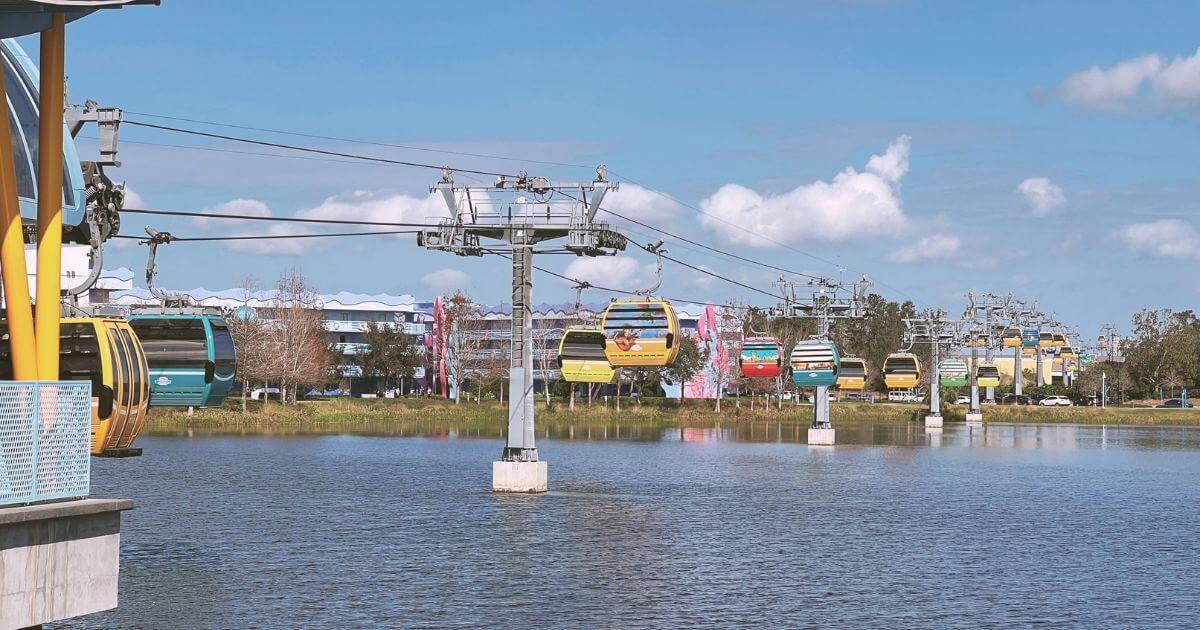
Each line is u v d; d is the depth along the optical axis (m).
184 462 72.44
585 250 46.97
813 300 89.00
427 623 27.16
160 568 34.00
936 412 129.12
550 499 51.59
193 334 40.28
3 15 20.09
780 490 57.41
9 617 18.33
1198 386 198.62
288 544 38.47
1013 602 29.91
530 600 29.70
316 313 139.62
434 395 162.12
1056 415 151.62
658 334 51.31
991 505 51.84
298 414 122.38
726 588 31.45
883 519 46.22
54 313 21.31
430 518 44.94
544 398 154.12
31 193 24.28
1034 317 145.38
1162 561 36.44
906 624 27.38
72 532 19.59
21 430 18.92
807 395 178.25
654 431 114.81
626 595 30.42
